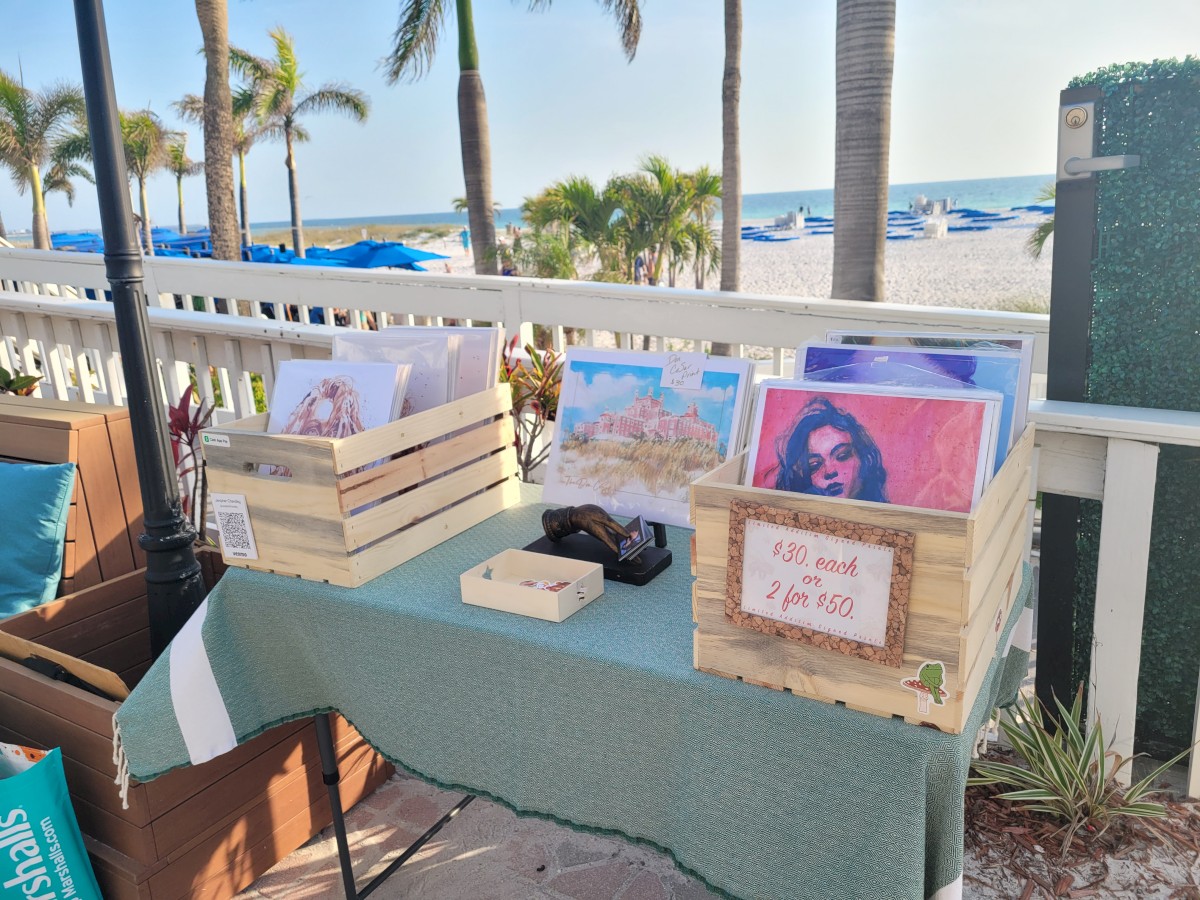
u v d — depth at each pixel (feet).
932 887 3.92
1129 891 5.92
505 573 5.43
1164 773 7.04
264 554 5.54
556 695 4.56
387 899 6.27
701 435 5.79
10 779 5.27
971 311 8.48
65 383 14.16
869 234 32.73
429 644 4.92
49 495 7.53
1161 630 6.89
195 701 5.39
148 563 6.68
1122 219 6.47
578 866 6.52
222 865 6.22
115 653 7.22
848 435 4.19
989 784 6.91
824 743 3.87
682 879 6.36
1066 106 6.46
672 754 4.32
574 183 69.21
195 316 11.30
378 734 5.37
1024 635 5.62
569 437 6.29
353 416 5.73
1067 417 6.29
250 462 5.39
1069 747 6.63
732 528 3.90
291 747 6.64
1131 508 6.22
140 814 5.68
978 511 3.48
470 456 6.09
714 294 10.02
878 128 32.14
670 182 70.03
